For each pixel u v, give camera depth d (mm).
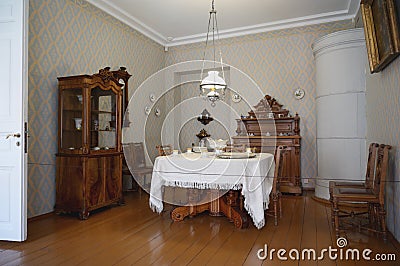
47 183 3373
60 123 3402
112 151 3723
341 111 3922
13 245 2420
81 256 2189
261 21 5012
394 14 2348
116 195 3732
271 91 5203
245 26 5223
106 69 3680
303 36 5008
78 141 3318
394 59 2588
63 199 3322
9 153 2541
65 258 2154
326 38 4078
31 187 3178
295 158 4629
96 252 2264
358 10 4363
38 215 3242
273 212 3348
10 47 2564
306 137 4945
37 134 3256
